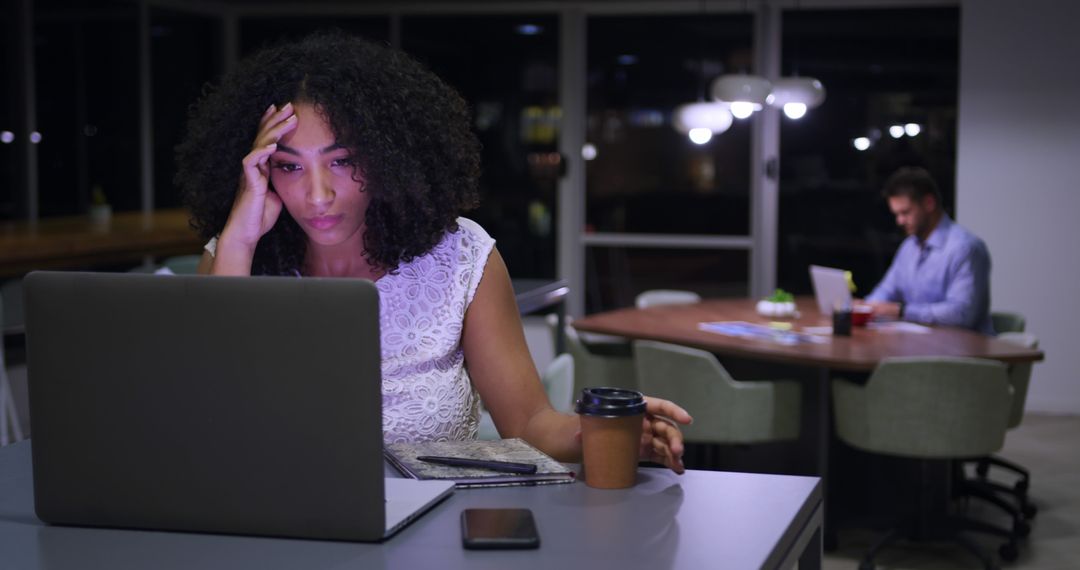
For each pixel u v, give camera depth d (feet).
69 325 4.12
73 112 21.76
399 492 4.42
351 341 3.91
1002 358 14.15
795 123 23.77
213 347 4.01
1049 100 22.35
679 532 4.04
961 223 22.98
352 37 5.66
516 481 4.63
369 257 5.53
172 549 3.95
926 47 23.11
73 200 21.88
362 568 3.71
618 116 24.56
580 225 24.91
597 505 4.37
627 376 15.83
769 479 4.75
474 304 5.66
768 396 13.93
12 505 4.51
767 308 17.63
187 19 24.89
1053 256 22.58
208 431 4.06
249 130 5.41
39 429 4.19
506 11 24.66
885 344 14.84
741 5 23.65
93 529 4.20
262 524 4.05
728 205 24.23
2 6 20.33
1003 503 14.98
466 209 5.90
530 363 5.69
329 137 5.18
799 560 4.84
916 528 13.80
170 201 24.48
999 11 22.43
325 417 3.95
